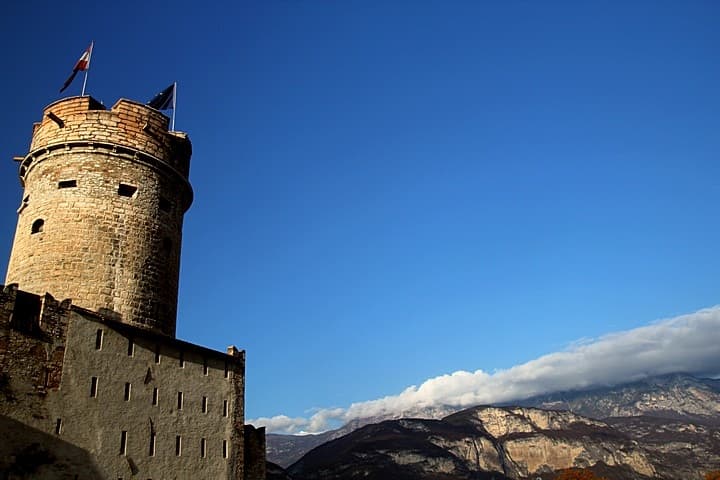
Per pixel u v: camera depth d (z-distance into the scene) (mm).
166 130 52844
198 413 47344
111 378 42031
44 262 45469
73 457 38312
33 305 39469
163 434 44188
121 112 50375
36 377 37906
